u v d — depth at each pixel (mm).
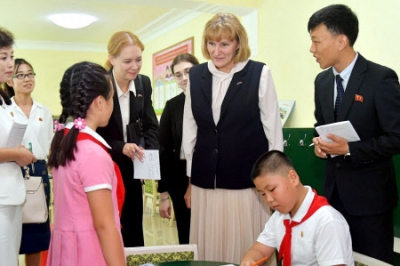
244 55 1709
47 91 7090
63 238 1239
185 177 2400
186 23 5113
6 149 1615
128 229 2158
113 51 1965
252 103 1692
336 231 1372
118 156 2010
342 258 1348
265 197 1451
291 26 3160
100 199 1172
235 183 1706
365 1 2557
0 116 1683
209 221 1775
